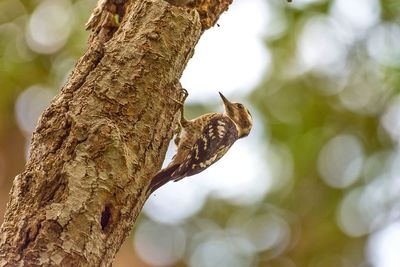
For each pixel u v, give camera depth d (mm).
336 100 17547
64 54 16312
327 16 16719
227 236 17922
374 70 17062
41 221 6582
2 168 15594
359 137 17656
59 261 6430
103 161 7012
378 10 16547
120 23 8320
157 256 17531
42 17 16500
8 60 16141
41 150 7117
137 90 7520
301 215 18203
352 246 17969
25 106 16094
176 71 7844
